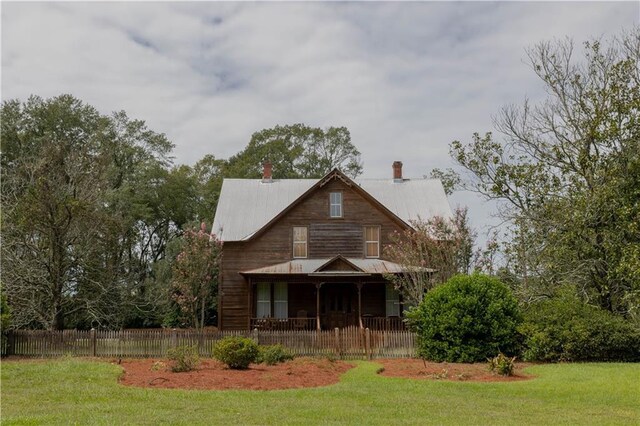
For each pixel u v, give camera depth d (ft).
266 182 137.69
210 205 194.08
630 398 52.49
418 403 49.49
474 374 68.23
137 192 171.53
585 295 94.22
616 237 89.25
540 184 98.58
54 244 105.70
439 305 82.99
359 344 87.04
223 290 120.78
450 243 109.09
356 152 219.61
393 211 129.70
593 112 95.61
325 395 52.85
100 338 86.94
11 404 47.50
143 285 144.97
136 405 46.73
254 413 43.83
